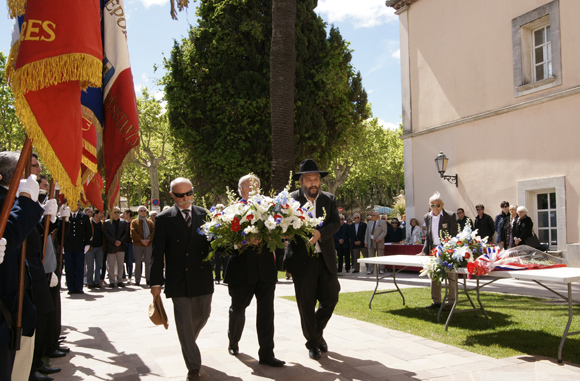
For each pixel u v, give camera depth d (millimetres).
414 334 5816
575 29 11211
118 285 11922
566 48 11391
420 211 15516
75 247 10453
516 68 12508
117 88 4449
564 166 11367
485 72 13391
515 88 12531
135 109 4457
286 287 10703
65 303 9055
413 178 15812
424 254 7785
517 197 12461
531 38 12500
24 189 3033
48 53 3031
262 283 4633
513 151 12586
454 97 14336
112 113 4453
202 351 5105
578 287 9891
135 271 12367
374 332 5930
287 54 12992
